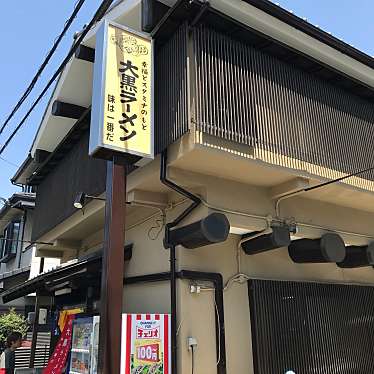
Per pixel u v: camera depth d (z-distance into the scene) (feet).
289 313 22.34
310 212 24.04
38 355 36.63
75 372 20.31
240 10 19.47
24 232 62.80
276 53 21.86
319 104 23.08
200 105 17.89
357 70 24.39
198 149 17.26
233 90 19.34
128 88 18.11
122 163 17.38
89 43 24.88
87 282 26.27
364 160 24.07
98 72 18.06
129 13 21.75
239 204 21.01
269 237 20.85
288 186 21.26
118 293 15.56
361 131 24.76
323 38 21.97
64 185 31.27
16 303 62.69
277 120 20.57
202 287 20.16
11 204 62.34
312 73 23.56
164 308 20.90
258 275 22.65
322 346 22.89
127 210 25.59
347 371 23.31
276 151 19.97
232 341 20.26
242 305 21.34
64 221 32.09
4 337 47.60
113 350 14.84
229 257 21.81
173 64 19.40
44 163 34.04
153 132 18.25
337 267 26.76
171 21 19.24
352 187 22.79
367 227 26.86
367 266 26.04
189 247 19.95
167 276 20.77
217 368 19.27
